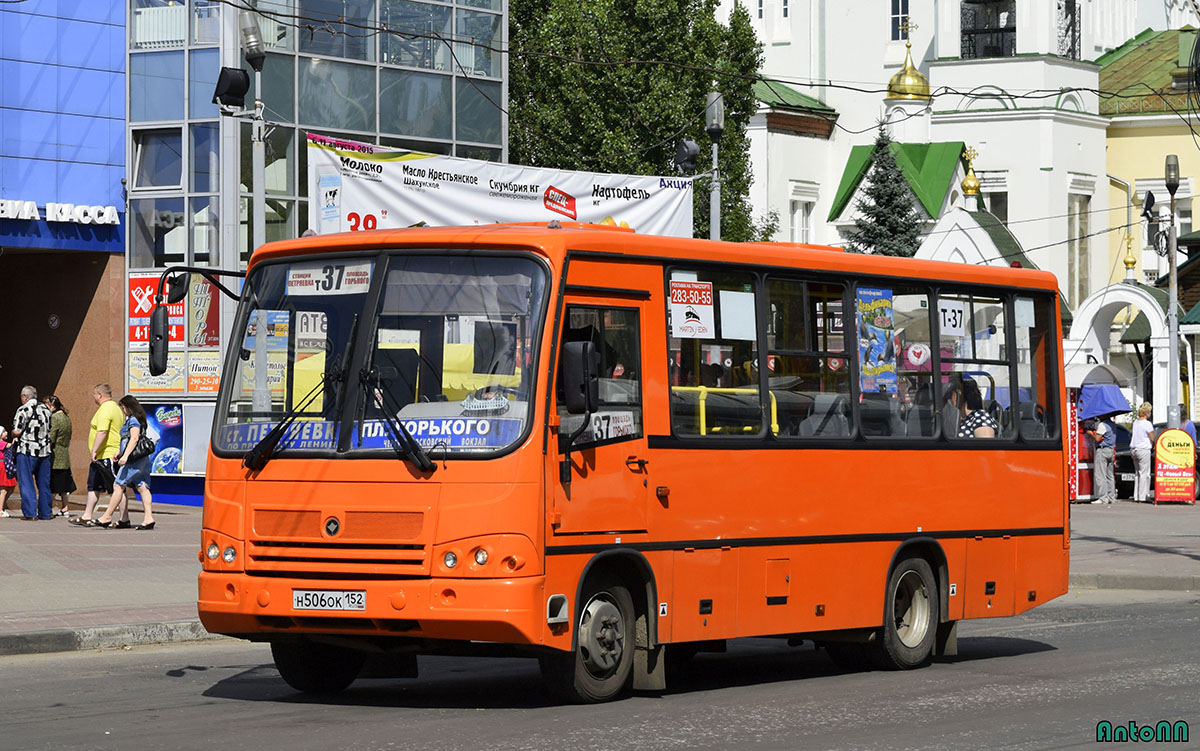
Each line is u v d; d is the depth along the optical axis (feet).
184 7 111.55
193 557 77.30
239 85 79.41
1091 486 136.77
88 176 110.93
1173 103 256.32
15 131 107.14
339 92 115.44
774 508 45.27
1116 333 236.43
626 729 37.40
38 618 56.95
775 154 248.73
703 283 43.91
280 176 112.37
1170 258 148.05
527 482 38.47
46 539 82.84
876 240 233.55
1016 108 245.65
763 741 35.91
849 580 47.67
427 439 39.06
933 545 50.80
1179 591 79.36
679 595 42.52
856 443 48.08
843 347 48.26
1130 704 41.86
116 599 62.64
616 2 180.75
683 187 102.99
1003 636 60.23
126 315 112.78
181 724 38.27
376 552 38.93
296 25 112.78
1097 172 254.88
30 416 95.04
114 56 112.06
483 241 40.09
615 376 41.22
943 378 51.70
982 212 239.50
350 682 44.73
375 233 41.29
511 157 179.83
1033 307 55.57
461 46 122.93
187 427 110.73
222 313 107.65
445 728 37.47
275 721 38.70
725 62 191.52
